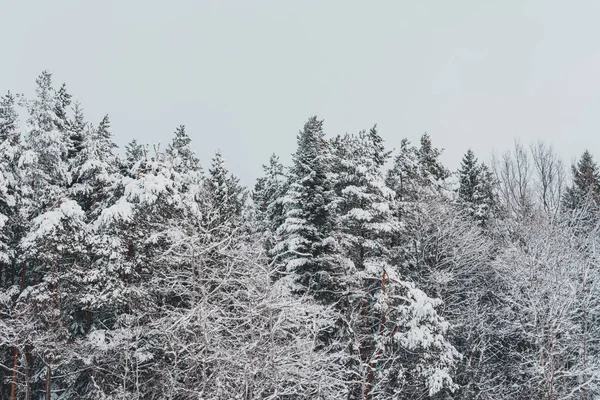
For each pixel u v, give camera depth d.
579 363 19.06
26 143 19.72
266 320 12.23
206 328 11.78
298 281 20.47
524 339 20.80
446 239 22.69
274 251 21.28
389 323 18.77
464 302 22.30
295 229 20.17
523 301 20.34
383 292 16.94
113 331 15.12
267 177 32.44
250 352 11.88
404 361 18.50
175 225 14.99
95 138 21.38
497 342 21.69
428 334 15.48
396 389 16.97
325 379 13.05
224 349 11.93
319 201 20.81
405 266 22.28
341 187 22.16
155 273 15.51
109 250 16.05
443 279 20.66
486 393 19.23
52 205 17.95
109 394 14.65
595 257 21.55
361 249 19.86
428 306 15.52
